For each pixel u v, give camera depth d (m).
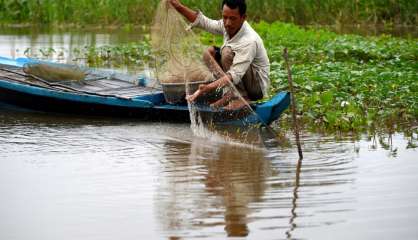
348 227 7.33
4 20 32.09
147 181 8.97
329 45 20.50
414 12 30.64
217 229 7.29
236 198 8.27
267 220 7.55
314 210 7.84
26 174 9.25
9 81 13.58
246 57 11.88
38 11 32.06
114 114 12.85
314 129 12.16
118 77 14.61
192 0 29.62
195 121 11.90
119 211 7.85
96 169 9.52
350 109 12.43
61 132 11.77
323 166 9.68
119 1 31.19
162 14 12.55
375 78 14.92
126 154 10.35
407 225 7.37
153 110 12.60
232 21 11.86
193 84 12.20
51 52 21.17
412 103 13.23
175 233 7.19
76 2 31.48
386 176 9.14
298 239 7.03
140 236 7.11
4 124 12.34
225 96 11.80
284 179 9.04
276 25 25.62
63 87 13.40
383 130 11.99
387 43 20.95
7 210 7.87
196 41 12.29
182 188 8.68
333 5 30.91
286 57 10.09
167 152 10.48
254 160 10.03
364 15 30.95
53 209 7.91
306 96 13.58
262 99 13.37
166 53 12.60
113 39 25.83
